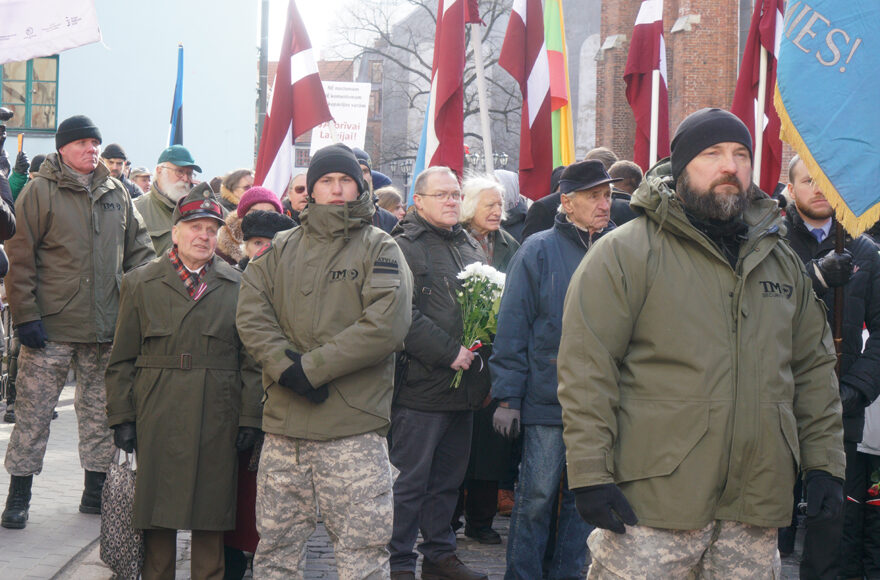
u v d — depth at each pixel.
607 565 3.31
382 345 4.21
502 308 5.18
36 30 5.05
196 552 4.93
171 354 4.86
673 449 3.20
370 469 4.25
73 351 6.43
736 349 3.25
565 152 9.41
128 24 22.61
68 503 6.89
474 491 6.54
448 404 5.38
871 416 5.32
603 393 3.23
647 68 10.05
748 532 3.28
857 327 5.12
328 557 6.00
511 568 5.16
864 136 4.30
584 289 3.30
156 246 7.88
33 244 6.20
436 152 7.75
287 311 4.35
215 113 23.05
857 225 4.30
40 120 22.28
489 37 44.81
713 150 3.30
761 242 3.34
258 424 4.90
